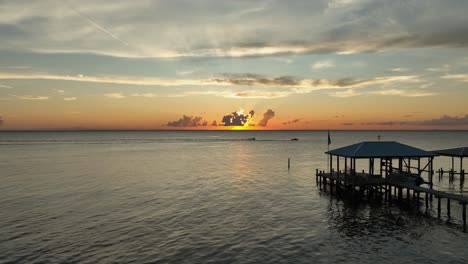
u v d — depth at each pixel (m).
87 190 42.56
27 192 41.12
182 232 25.52
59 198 37.69
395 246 22.50
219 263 19.81
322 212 31.50
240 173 58.97
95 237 24.34
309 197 38.19
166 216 30.08
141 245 22.72
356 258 20.55
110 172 60.12
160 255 21.00
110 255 21.00
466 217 29.30
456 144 154.38
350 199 36.84
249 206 33.91
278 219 29.16
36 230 25.97
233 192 41.34
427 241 23.38
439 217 29.28
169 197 38.34
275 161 81.12
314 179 51.59
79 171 61.22
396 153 37.59
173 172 60.34
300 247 22.41
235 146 155.62
